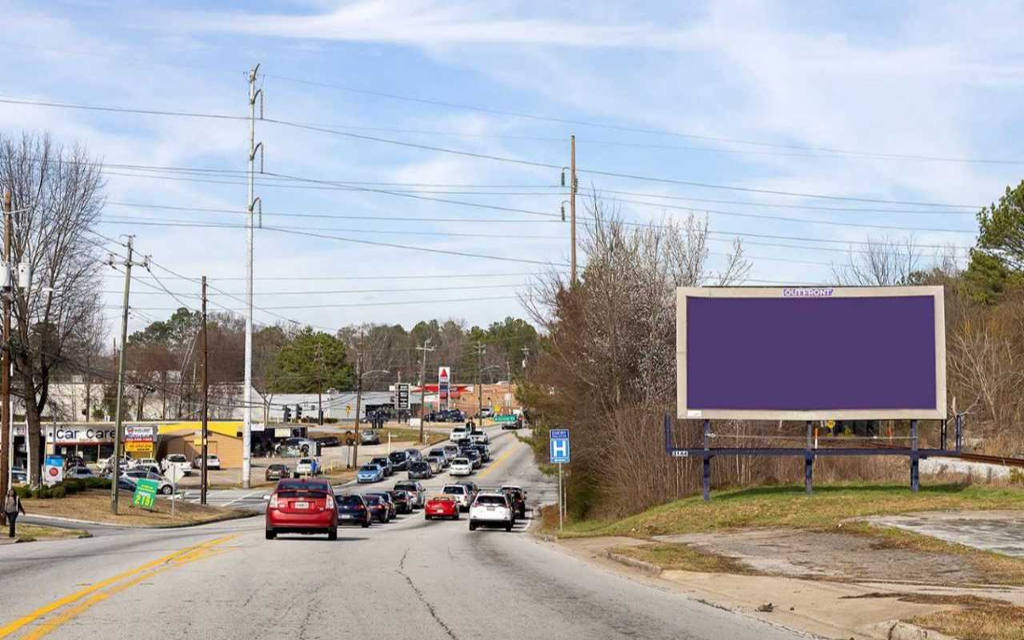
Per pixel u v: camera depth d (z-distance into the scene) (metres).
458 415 169.25
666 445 33.25
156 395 151.88
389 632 11.09
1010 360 56.59
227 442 107.25
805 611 14.05
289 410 142.62
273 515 28.12
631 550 23.52
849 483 35.72
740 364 32.41
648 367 45.25
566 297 50.38
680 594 16.11
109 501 52.28
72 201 54.34
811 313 32.31
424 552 23.59
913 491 31.67
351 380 171.38
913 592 15.29
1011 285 63.84
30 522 40.78
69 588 14.55
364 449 123.19
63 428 95.25
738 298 32.53
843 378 32.09
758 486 37.06
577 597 15.02
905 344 31.92
